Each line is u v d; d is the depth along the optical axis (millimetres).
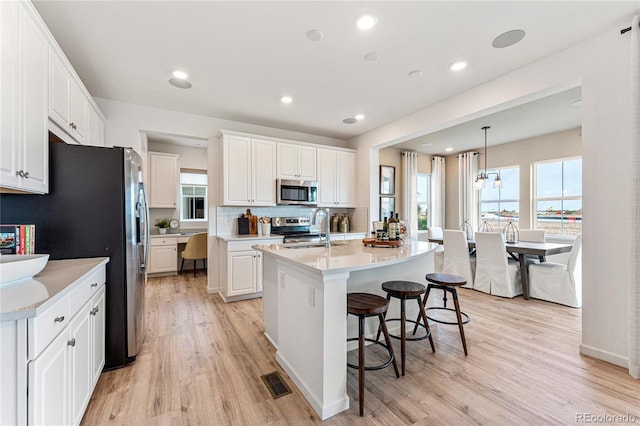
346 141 5352
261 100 3455
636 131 1958
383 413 1648
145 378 1994
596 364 2145
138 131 3572
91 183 2055
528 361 2205
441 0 1837
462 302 3686
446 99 3396
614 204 2121
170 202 5387
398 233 2744
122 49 2363
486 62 2586
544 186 5266
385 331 1938
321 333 1649
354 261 1879
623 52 2070
